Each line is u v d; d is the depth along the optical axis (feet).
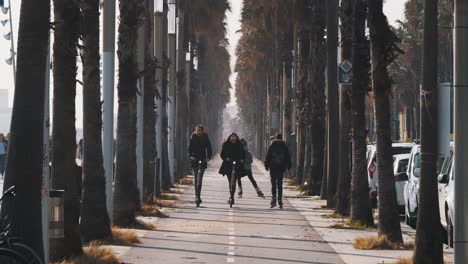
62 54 66.49
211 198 157.17
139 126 121.60
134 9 100.83
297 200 152.05
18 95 52.44
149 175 135.85
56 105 66.95
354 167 102.27
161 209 128.06
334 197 130.31
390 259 72.79
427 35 59.82
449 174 84.79
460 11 50.88
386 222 80.74
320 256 75.51
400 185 116.78
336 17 133.69
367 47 99.14
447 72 365.40
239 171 134.51
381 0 77.92
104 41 88.43
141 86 121.29
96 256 68.85
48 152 59.47
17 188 52.13
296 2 184.24
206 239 88.43
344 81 112.16
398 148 133.69
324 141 164.96
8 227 50.47
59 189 67.00
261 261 72.38
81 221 80.33
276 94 332.19
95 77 77.61
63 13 66.33
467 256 51.11
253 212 124.06
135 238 83.76
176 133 236.43
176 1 228.84
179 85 239.30
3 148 213.25
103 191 80.38
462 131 51.03
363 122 101.24
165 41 193.16
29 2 52.49
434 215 62.03
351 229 99.66
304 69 187.52
